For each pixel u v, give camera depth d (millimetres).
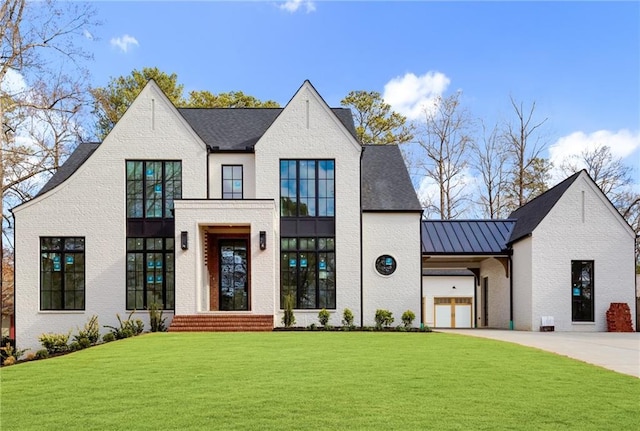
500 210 45125
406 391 8734
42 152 28062
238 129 25406
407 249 23859
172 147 22938
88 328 19391
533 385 9328
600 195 23422
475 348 14336
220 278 23297
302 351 13414
